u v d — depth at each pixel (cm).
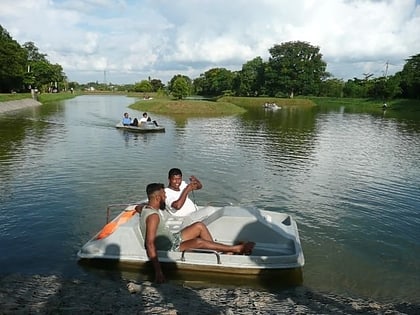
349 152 1977
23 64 8306
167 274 624
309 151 1983
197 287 591
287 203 1059
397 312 525
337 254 738
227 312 497
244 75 11088
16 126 2947
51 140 2192
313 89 10181
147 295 548
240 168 1505
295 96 10306
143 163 1552
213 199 1089
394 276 655
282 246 667
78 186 1172
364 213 984
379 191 1199
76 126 2983
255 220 676
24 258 689
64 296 538
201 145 2102
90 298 532
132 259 634
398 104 7688
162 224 630
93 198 1054
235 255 610
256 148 2039
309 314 504
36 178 1263
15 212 928
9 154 1711
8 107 4834
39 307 496
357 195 1149
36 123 3192
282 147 2102
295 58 10125
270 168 1517
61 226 847
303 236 823
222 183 1262
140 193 1112
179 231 660
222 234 687
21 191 1107
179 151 1877
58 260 683
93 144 2059
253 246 638
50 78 10181
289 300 554
